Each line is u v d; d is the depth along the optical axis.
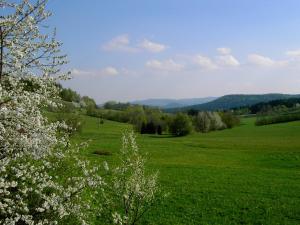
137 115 140.75
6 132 9.36
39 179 10.83
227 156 73.38
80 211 11.97
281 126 139.25
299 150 79.50
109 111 149.00
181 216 29.41
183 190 38.19
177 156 72.38
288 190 39.41
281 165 62.25
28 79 10.14
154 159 66.62
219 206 32.72
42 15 9.84
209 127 139.62
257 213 30.84
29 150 9.60
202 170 52.53
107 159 44.81
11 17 9.59
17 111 9.14
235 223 28.38
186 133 127.31
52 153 11.39
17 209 10.23
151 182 18.48
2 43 9.33
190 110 187.00
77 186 11.38
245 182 43.66
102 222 22.98
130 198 18.02
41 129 9.76
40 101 10.37
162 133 138.88
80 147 14.09
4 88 9.83
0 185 9.29
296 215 30.38
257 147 87.56
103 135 96.81
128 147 19.20
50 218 11.15
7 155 9.66
